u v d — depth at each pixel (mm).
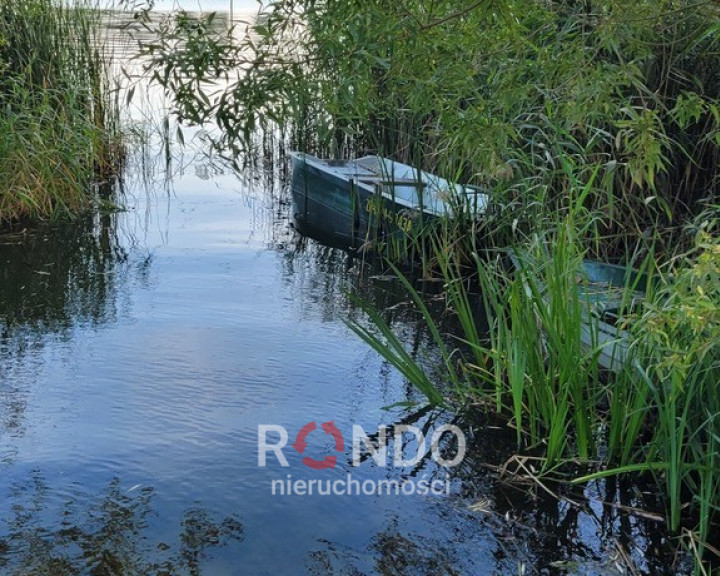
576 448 4488
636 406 4145
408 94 4441
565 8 4410
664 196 6297
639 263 6145
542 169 6285
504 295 5293
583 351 4816
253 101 3668
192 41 3574
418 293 7043
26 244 8242
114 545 3684
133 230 8859
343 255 8125
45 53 9922
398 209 7840
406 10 3629
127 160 12117
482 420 4824
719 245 3014
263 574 3520
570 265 4602
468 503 4035
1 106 9414
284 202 10242
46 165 9039
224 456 4410
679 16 4656
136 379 5289
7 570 3496
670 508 3973
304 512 3949
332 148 10422
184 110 3662
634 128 3680
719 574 3516
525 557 3645
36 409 4875
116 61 13320
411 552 3676
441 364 5574
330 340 5977
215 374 5379
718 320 2982
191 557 3617
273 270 7625
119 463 4328
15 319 6305
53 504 3971
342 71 3949
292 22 3824
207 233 8812
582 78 3898
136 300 6766
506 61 4359
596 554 3664
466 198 7270
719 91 6168
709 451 3822
